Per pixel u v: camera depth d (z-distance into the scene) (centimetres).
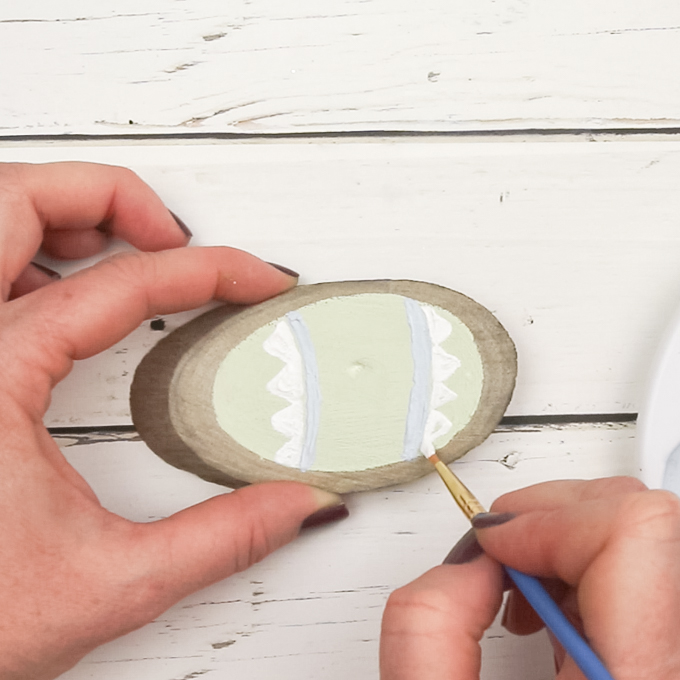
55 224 37
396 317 38
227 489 38
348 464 38
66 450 38
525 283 39
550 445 39
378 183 39
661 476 38
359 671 38
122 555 34
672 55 39
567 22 39
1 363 34
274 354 38
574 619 34
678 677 31
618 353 39
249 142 39
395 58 39
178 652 38
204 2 39
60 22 39
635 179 39
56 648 34
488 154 39
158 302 36
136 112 39
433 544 38
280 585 38
